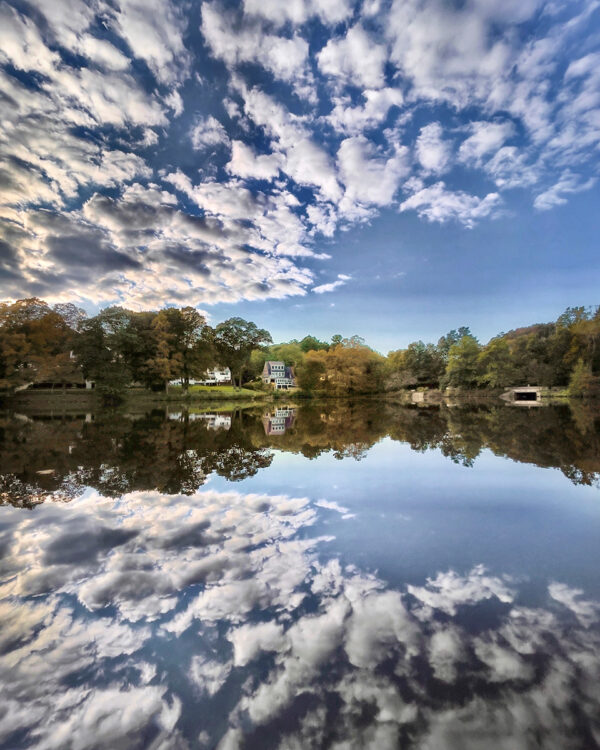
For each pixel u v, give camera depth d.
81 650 2.60
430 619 2.92
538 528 4.98
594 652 2.50
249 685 2.26
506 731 1.92
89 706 2.14
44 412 33.41
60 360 42.47
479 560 4.03
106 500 6.34
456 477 7.89
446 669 2.36
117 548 4.36
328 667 2.40
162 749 1.87
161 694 2.22
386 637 2.70
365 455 10.72
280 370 100.31
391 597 3.26
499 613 3.00
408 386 83.56
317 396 76.12
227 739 1.91
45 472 8.52
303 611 3.05
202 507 5.95
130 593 3.35
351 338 77.81
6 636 2.75
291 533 4.83
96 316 45.00
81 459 10.16
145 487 7.20
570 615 2.96
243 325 73.19
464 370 69.50
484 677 2.29
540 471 8.34
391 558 4.08
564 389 57.72
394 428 18.38
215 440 14.22
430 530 4.95
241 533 4.82
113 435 15.70
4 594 3.34
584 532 4.84
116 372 44.22
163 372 49.56
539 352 67.19
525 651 2.52
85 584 3.51
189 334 54.06
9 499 6.41
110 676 2.36
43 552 4.24
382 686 2.23
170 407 41.69
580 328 59.03
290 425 21.23
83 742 1.92
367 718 2.01
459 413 29.59
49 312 44.28
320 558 4.08
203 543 4.50
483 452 10.82
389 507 5.92
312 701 2.13
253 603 3.17
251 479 7.84
